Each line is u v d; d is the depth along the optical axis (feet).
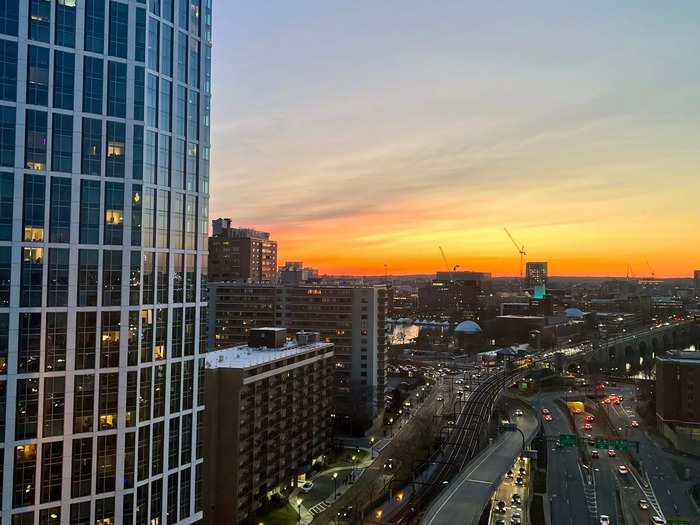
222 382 393.29
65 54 276.00
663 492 503.20
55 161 271.28
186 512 319.27
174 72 318.86
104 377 277.64
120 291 282.77
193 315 328.29
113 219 282.97
